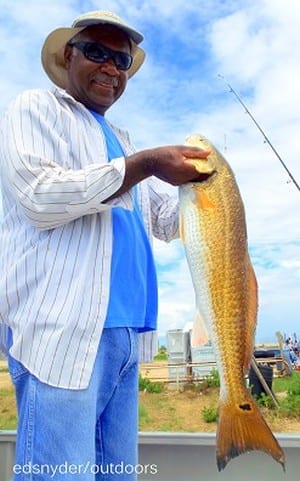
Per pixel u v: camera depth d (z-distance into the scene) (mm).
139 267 2018
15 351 1692
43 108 1853
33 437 1612
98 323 1723
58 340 1641
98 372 1774
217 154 1873
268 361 14703
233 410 1711
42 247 1745
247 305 1823
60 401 1620
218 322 1795
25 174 1689
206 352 13727
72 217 1713
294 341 18578
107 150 2062
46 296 1690
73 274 1724
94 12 2098
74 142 1898
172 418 10719
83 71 2111
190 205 1833
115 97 2217
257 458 3283
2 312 1780
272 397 9812
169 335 14547
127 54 2182
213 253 1813
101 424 1951
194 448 3355
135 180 1757
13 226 1873
